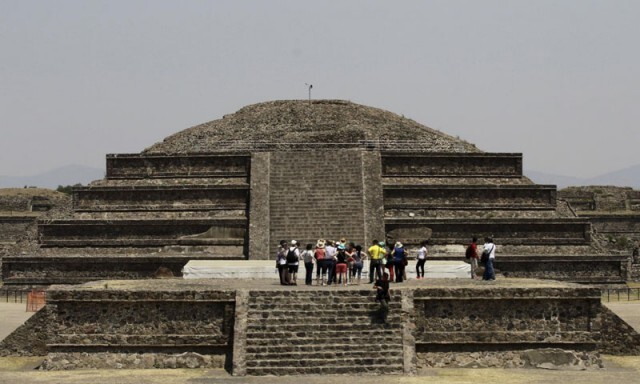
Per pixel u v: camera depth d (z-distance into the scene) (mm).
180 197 72375
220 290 41406
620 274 69375
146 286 43938
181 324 41156
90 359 41000
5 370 40844
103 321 41250
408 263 55156
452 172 74812
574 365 40875
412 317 40531
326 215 68562
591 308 41719
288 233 67250
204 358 40781
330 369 38188
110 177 75750
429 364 41062
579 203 126688
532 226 70312
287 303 41281
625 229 117438
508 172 75375
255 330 39844
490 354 41344
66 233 70688
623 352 44656
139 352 41094
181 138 86562
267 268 54281
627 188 130500
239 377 37750
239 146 78750
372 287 44406
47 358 40969
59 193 135250
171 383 36562
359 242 66250
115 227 70375
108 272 68250
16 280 68812
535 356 41156
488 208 72000
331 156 74000
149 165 75625
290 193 70688
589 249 69938
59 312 41250
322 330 39906
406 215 70625
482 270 56625
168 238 70000
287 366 38281
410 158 74500
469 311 41656
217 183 73625
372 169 72625
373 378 37281
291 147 78625
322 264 48406
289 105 91750
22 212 122562
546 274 68625
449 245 69250
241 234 69500
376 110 92875
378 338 39594
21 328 44531
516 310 41750
